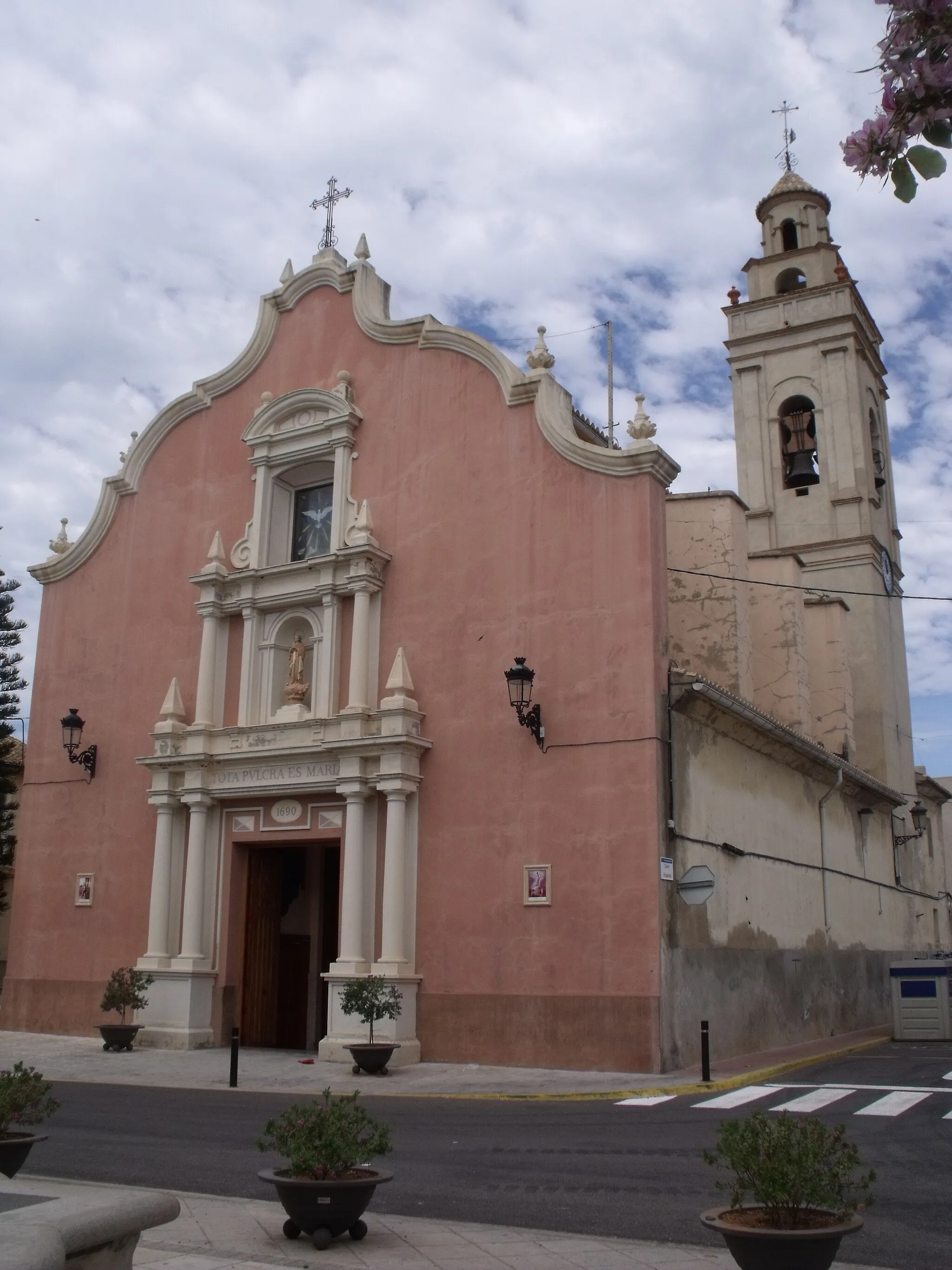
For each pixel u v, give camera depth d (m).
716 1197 9.42
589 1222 8.74
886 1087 16.20
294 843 22.44
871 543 35.88
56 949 24.72
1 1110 9.12
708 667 25.78
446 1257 7.74
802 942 24.53
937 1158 10.93
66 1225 4.98
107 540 26.62
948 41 3.95
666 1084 16.38
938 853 40.34
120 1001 21.56
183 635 24.86
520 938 19.16
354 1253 7.85
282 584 23.39
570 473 20.59
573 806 19.16
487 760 20.23
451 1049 19.34
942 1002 25.20
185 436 26.14
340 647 22.55
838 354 37.97
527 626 20.41
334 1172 8.21
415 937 20.19
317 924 23.19
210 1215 8.96
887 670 35.84
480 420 21.94
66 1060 20.25
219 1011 22.20
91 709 25.72
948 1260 7.61
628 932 18.20
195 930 22.44
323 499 24.64
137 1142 12.16
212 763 23.03
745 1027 20.75
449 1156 11.33
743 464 38.47
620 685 19.20
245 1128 13.12
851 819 29.75
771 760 24.14
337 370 24.25
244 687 23.30
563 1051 18.31
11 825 33.69
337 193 26.12
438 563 21.75
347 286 24.59
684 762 19.67
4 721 34.72
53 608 27.00
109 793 24.92
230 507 25.05
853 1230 6.32
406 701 20.78
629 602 19.47
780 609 29.41
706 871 17.89
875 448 38.97
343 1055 19.50
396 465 22.84
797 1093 15.67
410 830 20.66
